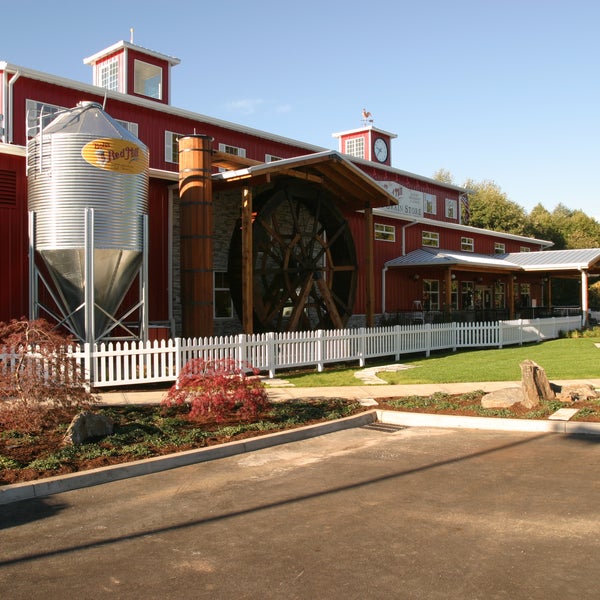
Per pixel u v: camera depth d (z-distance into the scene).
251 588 4.18
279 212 21.97
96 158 13.36
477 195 63.00
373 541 4.99
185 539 5.11
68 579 4.37
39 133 13.45
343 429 9.61
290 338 15.37
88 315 13.14
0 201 14.91
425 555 4.69
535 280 42.81
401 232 29.52
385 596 4.04
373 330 17.66
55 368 8.98
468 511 5.69
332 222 22.58
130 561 4.67
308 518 5.57
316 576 4.36
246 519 5.57
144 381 12.64
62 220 13.19
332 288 23.05
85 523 5.53
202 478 6.95
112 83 25.05
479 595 4.04
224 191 20.02
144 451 7.62
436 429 9.55
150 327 15.84
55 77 20.59
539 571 4.39
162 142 23.95
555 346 22.38
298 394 12.30
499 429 9.45
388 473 7.04
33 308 13.58
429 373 15.20
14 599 4.07
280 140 28.27
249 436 8.57
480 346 22.08
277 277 21.09
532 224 64.12
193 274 16.64
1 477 6.57
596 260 30.30
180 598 4.06
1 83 19.92
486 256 34.41
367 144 36.50
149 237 17.64
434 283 31.77
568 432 9.12
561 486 6.44
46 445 7.88
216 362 10.27
